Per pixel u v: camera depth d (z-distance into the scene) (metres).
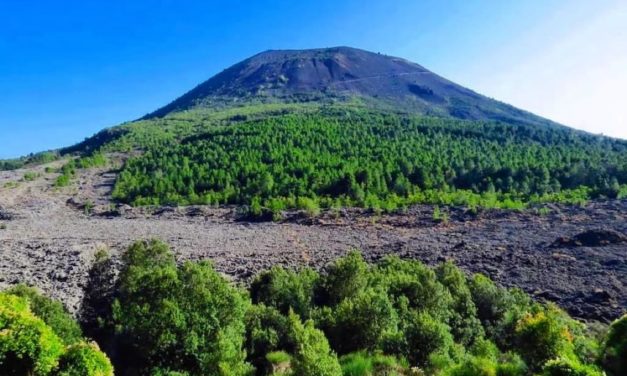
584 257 42.25
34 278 34.50
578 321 27.11
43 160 159.25
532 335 16.66
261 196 84.75
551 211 66.50
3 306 12.93
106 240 55.75
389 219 67.06
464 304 25.27
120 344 20.28
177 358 18.44
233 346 18.47
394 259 34.78
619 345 14.53
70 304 28.36
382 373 16.67
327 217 69.69
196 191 91.88
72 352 12.93
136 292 20.12
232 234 60.75
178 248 51.62
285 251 49.72
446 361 17.17
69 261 40.38
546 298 33.06
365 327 20.00
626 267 38.88
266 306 25.12
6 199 85.06
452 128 140.50
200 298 19.14
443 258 44.06
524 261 41.91
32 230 62.12
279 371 17.78
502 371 15.56
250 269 41.00
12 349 12.06
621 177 87.88
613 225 55.47
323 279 28.16
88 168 125.44
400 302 23.94
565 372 12.55
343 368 16.55
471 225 61.00
